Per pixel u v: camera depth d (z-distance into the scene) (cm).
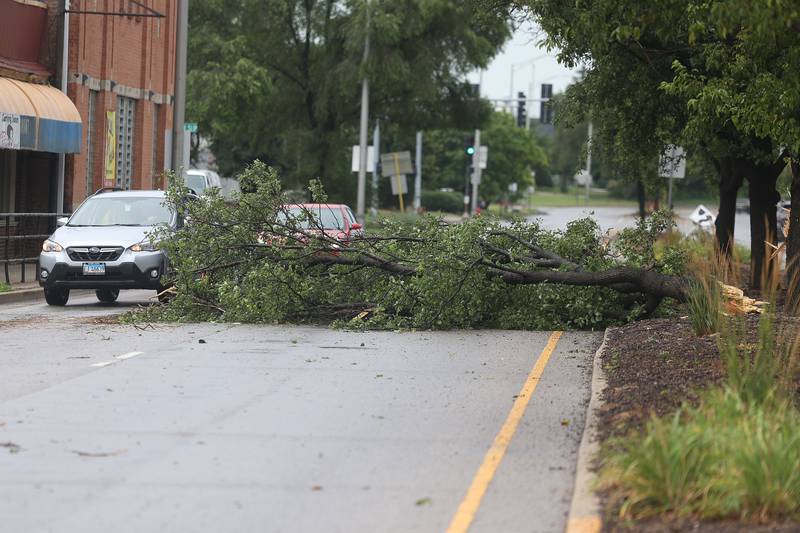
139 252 4044
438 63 9294
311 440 1800
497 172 18900
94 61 6719
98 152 6862
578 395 2217
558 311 3416
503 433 1859
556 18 3562
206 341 3020
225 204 3575
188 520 1359
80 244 4047
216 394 2205
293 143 9712
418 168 14775
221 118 10706
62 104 5809
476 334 3216
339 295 3497
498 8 4581
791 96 2341
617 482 1439
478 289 3288
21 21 5934
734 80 2953
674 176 5669
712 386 1730
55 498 1455
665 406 1867
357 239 3469
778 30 2023
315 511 1400
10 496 1462
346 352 2819
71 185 6412
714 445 1381
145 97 7612
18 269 5325
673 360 2391
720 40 3055
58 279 4038
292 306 3444
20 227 5059
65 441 1778
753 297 4012
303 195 9738
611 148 5444
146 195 4381
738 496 1297
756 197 4597
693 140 4300
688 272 3250
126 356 2722
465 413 2031
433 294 3234
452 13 9069
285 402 2125
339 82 9231
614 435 1716
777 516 1301
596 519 1323
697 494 1334
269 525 1341
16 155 6141
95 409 2039
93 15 6644
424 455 1702
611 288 3356
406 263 3428
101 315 3816
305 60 9762
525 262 3344
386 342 3022
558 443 1784
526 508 1416
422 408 2078
